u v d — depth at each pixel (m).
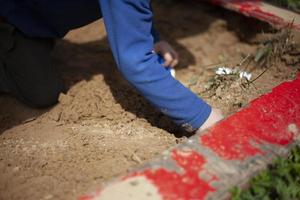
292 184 2.13
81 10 2.80
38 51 2.90
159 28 3.98
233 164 2.09
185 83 3.29
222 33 3.92
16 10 2.76
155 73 2.32
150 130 2.74
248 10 3.55
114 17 2.15
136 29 2.19
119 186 1.93
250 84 3.03
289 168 2.18
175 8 4.21
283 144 2.24
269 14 3.49
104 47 3.67
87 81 3.17
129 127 2.77
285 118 2.38
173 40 3.85
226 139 2.22
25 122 2.83
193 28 3.99
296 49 3.22
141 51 2.24
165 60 2.96
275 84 3.03
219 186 1.97
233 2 3.67
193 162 2.07
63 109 2.88
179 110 2.41
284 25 3.33
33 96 2.88
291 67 3.19
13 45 2.83
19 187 2.31
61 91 2.98
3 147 2.61
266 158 2.15
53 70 2.97
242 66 3.30
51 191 2.26
